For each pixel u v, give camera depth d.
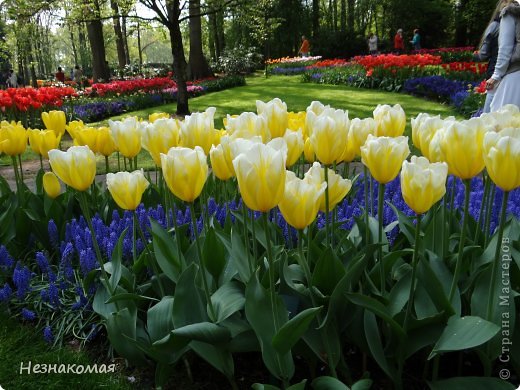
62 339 2.74
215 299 2.12
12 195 3.50
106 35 44.09
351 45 37.03
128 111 15.78
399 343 1.99
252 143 1.58
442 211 2.33
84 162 2.11
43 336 2.82
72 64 71.31
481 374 2.26
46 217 3.47
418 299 2.07
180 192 1.80
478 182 4.05
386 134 2.31
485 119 2.09
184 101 13.99
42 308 2.99
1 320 2.89
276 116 2.21
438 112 11.95
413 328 1.98
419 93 15.28
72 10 13.13
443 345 1.77
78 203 3.79
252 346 2.04
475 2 32.50
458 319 1.82
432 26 37.66
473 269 2.25
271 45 38.97
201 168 1.78
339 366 2.11
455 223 2.64
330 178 2.04
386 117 2.29
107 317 2.35
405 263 2.40
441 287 1.86
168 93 17.83
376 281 2.27
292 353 2.14
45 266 3.03
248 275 2.09
